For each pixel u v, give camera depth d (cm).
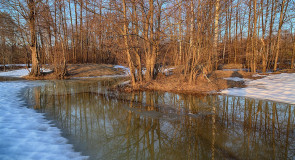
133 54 1284
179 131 446
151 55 1254
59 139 384
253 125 473
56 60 1934
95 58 3328
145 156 335
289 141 381
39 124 465
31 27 1731
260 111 595
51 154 312
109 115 577
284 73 1448
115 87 1180
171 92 957
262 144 370
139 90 1037
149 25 1193
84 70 2364
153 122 511
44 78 1811
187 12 1016
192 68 1060
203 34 990
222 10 971
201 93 913
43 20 1753
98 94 935
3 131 378
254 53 1695
